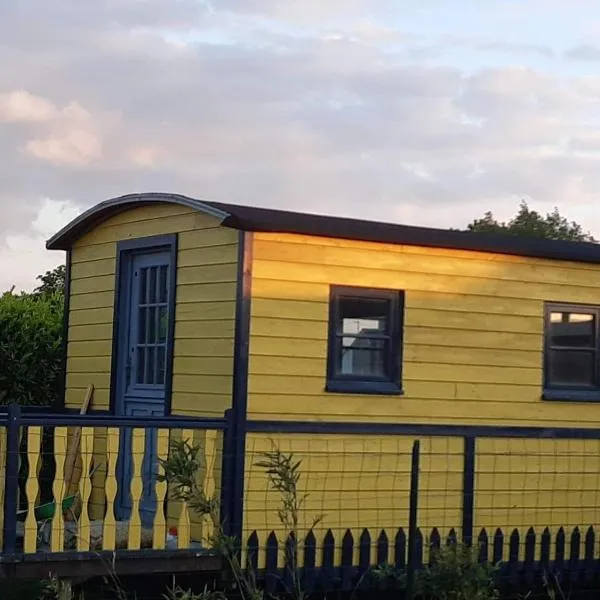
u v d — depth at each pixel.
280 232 10.02
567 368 11.60
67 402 12.37
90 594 9.91
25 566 8.91
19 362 14.48
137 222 11.43
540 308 11.41
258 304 9.96
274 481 8.12
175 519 10.30
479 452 10.96
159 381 11.06
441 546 9.11
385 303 10.66
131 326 11.56
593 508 11.56
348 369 10.43
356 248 10.45
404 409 10.64
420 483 10.63
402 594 10.65
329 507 10.17
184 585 10.02
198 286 10.45
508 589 11.14
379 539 10.37
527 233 28.80
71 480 11.23
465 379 10.96
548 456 11.34
